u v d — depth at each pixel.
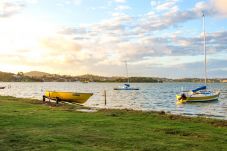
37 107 26.98
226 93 94.06
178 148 11.23
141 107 47.19
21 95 82.38
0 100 35.94
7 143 11.41
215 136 13.96
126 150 10.70
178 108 45.62
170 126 16.67
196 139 13.21
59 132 13.84
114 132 14.15
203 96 54.09
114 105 49.94
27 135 12.93
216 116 34.47
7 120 17.42
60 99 38.94
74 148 10.68
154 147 11.28
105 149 10.74
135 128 15.52
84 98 39.97
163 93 100.00
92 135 13.27
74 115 20.66
